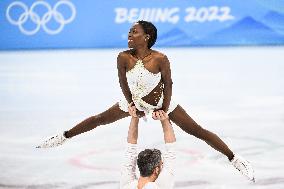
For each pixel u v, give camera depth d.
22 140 25.61
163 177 13.20
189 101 36.22
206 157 22.27
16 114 32.59
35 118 31.20
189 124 16.53
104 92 40.84
